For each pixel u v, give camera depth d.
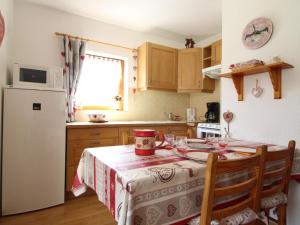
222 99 2.17
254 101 1.87
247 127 1.93
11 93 1.94
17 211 1.99
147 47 3.16
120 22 3.11
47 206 2.12
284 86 1.66
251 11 1.90
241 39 1.98
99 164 1.11
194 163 1.03
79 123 2.56
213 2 2.52
